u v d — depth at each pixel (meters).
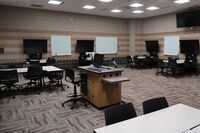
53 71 5.61
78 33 10.21
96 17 10.73
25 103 4.74
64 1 7.35
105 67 4.79
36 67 5.48
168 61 8.34
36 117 3.83
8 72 5.11
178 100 4.80
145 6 8.32
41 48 9.05
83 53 9.91
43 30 9.18
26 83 6.47
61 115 3.93
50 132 3.18
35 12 8.91
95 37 10.81
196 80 7.39
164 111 2.22
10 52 8.48
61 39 9.70
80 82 4.62
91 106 4.46
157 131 1.73
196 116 2.07
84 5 8.11
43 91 5.87
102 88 4.20
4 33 8.28
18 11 8.49
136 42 12.04
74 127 3.36
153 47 11.07
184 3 7.79
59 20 9.57
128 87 6.30
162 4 7.95
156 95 5.31
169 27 10.23
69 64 10.04
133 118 2.04
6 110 4.25
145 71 9.87
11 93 5.67
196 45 8.75
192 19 8.66
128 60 11.38
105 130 1.76
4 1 7.36
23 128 3.34
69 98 5.10
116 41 11.66
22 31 8.68
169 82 7.05
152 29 11.34
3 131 3.22
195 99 4.86
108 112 2.04
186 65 8.44
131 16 11.15
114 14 10.44
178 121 1.94
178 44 9.79
